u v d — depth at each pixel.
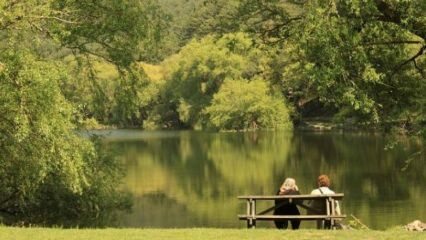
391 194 28.17
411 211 24.05
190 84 90.38
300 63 16.09
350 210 24.58
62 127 14.19
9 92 13.66
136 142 65.44
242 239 9.91
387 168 37.06
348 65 14.93
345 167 38.53
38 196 19.67
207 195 30.47
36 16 14.55
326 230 10.77
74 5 17.41
